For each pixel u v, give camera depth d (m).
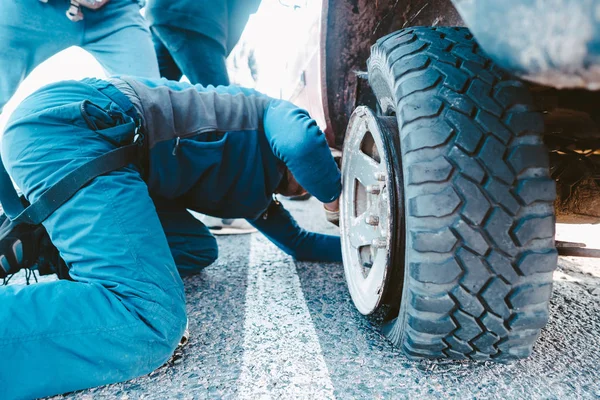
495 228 0.93
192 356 1.20
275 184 1.60
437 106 0.97
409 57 1.07
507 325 0.98
